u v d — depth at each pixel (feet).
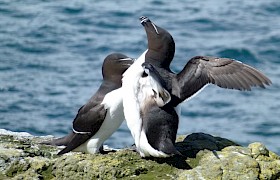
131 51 77.51
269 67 75.10
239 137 59.62
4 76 69.00
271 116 62.90
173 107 28.55
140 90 28.63
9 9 89.71
